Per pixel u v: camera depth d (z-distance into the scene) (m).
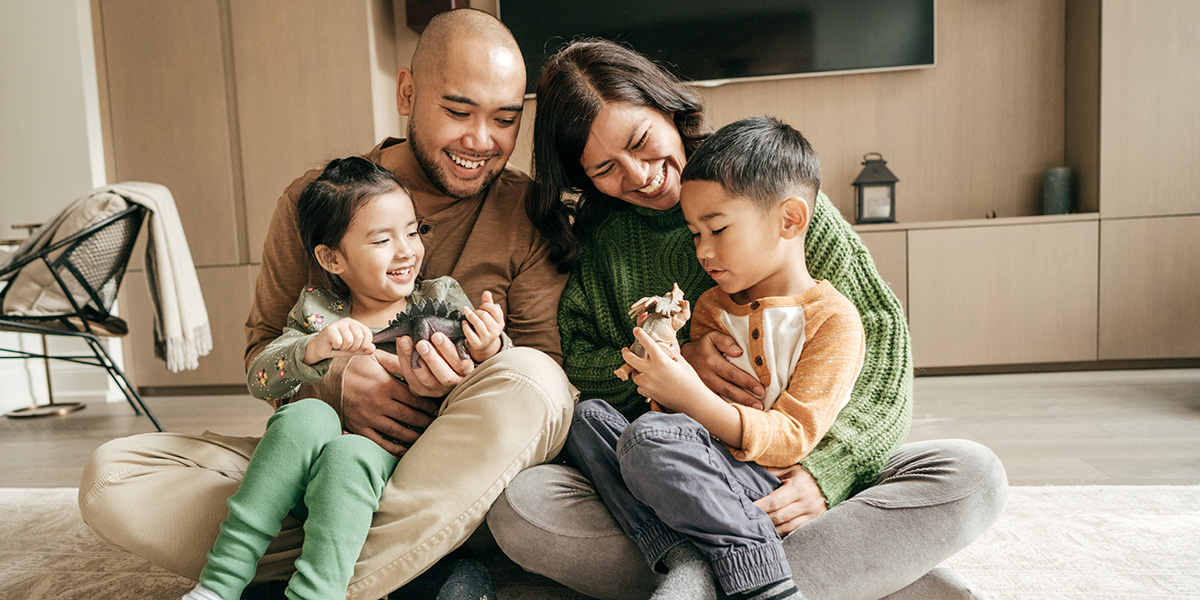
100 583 1.06
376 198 0.97
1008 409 2.16
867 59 3.01
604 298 1.11
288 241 1.13
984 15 3.00
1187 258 2.71
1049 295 2.77
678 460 0.76
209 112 3.00
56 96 3.01
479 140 1.03
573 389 0.92
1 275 2.15
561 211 1.11
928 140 3.09
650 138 0.97
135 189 2.31
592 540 0.83
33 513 1.40
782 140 0.91
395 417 0.94
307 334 1.00
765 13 3.04
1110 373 2.71
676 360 0.84
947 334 2.83
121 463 0.82
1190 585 0.95
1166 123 2.68
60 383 3.03
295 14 2.92
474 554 1.04
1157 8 2.65
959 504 0.79
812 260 1.01
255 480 0.76
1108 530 1.14
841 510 0.80
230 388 3.09
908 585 0.83
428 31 1.04
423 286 1.08
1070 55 2.93
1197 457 1.60
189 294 2.43
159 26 2.99
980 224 2.78
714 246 0.89
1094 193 2.78
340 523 0.74
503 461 0.82
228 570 0.74
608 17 3.08
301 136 2.97
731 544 0.74
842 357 0.86
